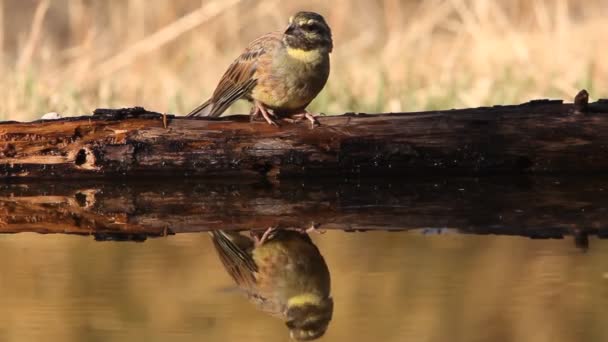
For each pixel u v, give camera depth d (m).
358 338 7.98
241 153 12.82
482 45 19.86
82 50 21.55
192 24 21.09
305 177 12.98
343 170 12.91
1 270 9.84
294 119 12.91
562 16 21.30
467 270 9.53
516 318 8.23
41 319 8.45
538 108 12.79
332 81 18.38
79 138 12.84
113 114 12.84
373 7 25.47
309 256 10.12
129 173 12.92
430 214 11.62
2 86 17.84
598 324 8.06
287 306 8.81
